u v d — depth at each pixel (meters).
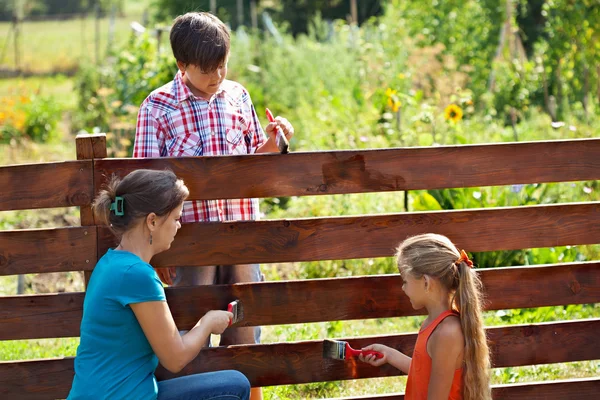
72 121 13.28
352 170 2.98
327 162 2.97
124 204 2.61
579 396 3.27
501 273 3.14
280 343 3.10
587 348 3.24
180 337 2.65
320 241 3.03
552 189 5.98
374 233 3.04
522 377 4.02
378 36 13.14
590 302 3.19
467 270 2.77
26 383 3.03
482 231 3.09
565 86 10.78
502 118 10.32
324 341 3.04
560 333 3.22
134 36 10.98
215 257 2.99
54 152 11.05
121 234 2.66
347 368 3.15
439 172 3.02
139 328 2.60
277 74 11.80
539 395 3.25
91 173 2.90
